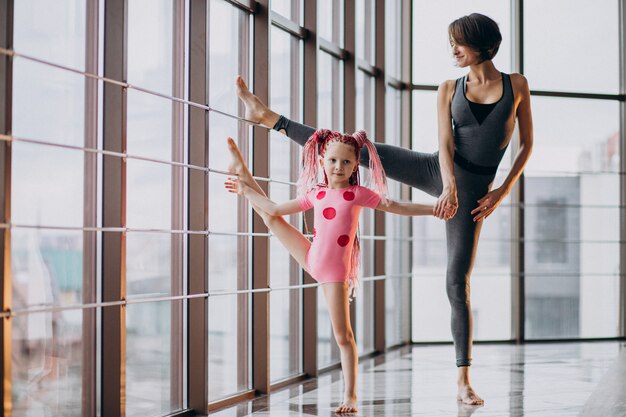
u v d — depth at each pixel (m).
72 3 3.18
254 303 4.45
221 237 4.26
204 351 3.81
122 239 3.22
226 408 3.99
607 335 7.73
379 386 4.69
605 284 7.73
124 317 3.21
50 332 3.07
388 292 6.87
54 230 3.09
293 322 5.14
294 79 5.16
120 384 3.20
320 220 3.78
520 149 4.20
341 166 3.77
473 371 5.41
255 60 4.53
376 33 6.57
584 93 7.73
